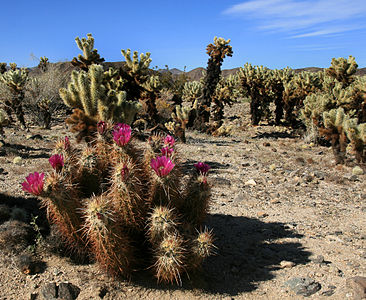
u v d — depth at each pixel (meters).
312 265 3.90
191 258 3.17
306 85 21.95
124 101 7.74
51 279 3.23
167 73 34.94
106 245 2.95
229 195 6.64
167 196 3.36
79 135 7.09
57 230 3.69
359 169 9.26
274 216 5.61
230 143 15.13
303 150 13.81
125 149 3.53
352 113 16.12
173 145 3.70
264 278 3.64
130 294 3.13
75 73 7.07
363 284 3.31
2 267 3.30
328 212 5.93
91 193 3.79
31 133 13.17
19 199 4.59
